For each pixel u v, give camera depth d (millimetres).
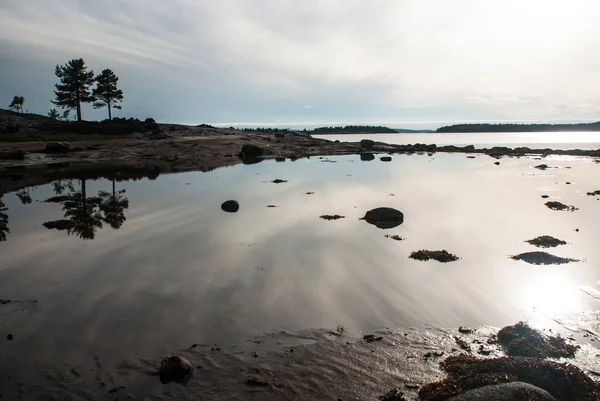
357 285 10305
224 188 26984
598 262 12125
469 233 15555
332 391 6180
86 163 44031
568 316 8703
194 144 58500
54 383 6391
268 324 8273
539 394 5352
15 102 82500
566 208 20234
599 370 6672
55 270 11414
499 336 7781
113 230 15922
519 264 11945
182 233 15398
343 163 46000
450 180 31078
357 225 16734
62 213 19234
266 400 5980
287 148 63938
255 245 13812
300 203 21562
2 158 41219
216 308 8984
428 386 6180
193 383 6379
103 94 72875
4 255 12805
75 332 7949
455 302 9359
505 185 28422
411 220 17656
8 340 7652
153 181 30750
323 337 7781
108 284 10359
